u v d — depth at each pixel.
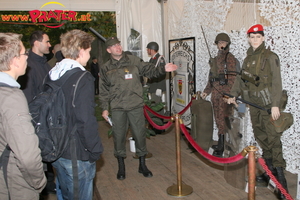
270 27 3.62
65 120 1.85
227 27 4.60
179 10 5.79
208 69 5.06
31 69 3.09
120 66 3.62
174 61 5.89
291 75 3.42
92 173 2.05
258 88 3.15
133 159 4.52
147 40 6.43
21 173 1.65
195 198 3.16
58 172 2.01
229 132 3.52
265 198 3.06
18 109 1.54
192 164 4.14
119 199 3.23
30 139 1.53
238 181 3.32
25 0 5.62
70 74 1.91
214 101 4.36
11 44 1.63
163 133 5.82
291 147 3.56
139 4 6.33
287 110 3.51
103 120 7.66
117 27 6.29
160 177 3.77
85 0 5.97
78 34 2.04
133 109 3.64
